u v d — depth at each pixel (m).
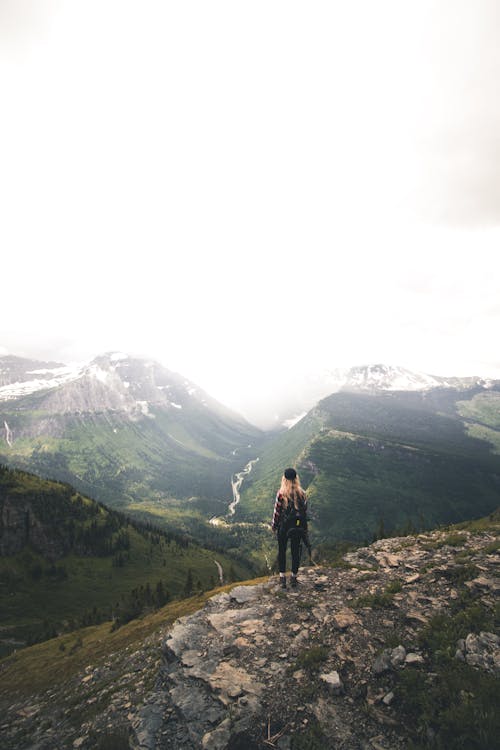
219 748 7.65
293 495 13.88
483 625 9.19
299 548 14.05
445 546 15.69
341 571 15.16
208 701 9.23
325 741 7.34
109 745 10.30
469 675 7.75
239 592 14.80
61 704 18.14
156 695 10.54
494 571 11.98
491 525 18.16
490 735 6.50
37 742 14.15
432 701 7.48
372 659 9.22
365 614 11.05
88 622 129.88
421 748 6.75
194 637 12.08
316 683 8.81
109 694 15.84
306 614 11.87
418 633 9.62
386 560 15.37
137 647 25.41
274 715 8.18
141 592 105.19
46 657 54.38
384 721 7.49
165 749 8.46
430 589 11.84
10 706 22.55
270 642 10.80
